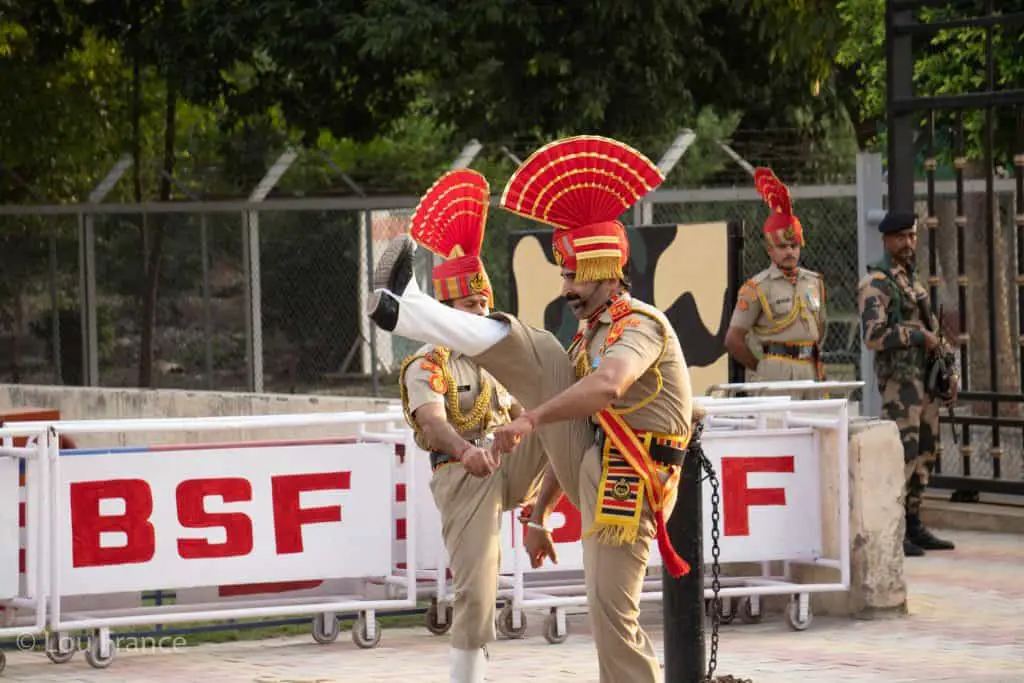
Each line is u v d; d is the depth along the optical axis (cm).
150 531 1784
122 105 5753
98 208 4584
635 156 1183
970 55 3978
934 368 2502
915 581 2261
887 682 1625
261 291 4547
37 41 5378
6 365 4878
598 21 4634
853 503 1973
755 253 4247
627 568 1205
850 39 4941
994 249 2714
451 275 1471
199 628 1975
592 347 1198
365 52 4503
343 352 4491
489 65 4881
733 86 5088
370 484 1862
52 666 1798
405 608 1872
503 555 1908
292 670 1744
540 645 1878
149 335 4659
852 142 5291
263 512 1822
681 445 1209
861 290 2472
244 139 5316
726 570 2066
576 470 1227
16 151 5506
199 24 4891
